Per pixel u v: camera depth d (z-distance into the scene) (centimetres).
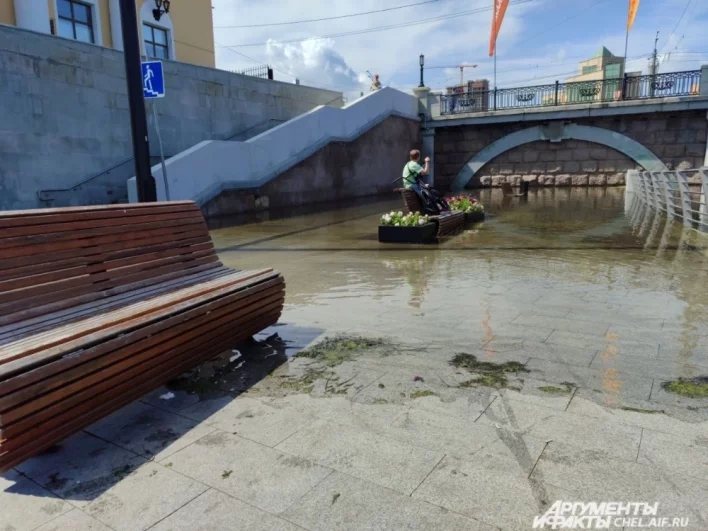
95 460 263
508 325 458
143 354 288
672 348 396
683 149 2233
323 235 1071
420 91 2573
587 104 2284
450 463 250
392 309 517
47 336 262
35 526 217
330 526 211
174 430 290
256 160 1524
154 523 216
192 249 420
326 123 1842
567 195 2083
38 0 1566
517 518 213
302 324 472
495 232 1065
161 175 1199
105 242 348
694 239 928
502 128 2502
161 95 775
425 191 1079
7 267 288
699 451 256
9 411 218
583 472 241
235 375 360
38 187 1147
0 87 1066
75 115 1211
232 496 232
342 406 311
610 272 673
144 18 2020
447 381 341
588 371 354
